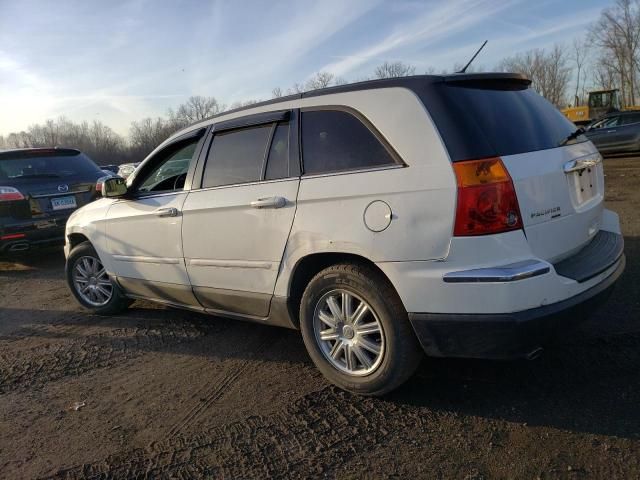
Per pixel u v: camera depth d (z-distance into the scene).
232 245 3.38
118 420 3.00
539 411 2.70
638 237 5.82
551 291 2.44
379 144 2.72
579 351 3.27
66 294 5.86
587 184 3.03
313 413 2.88
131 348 4.08
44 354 4.09
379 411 2.84
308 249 2.95
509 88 2.96
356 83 2.95
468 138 2.48
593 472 2.23
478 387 2.99
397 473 2.34
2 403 3.32
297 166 3.06
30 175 6.90
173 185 3.98
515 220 2.44
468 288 2.42
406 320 2.70
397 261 2.59
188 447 2.67
